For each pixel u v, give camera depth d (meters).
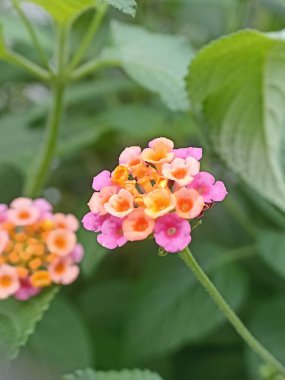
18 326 0.28
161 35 0.40
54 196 0.46
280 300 0.38
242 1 0.43
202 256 0.39
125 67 0.36
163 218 0.23
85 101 0.48
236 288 0.38
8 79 0.46
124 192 0.23
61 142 0.39
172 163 0.24
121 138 0.45
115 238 0.23
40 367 0.33
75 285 0.43
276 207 0.35
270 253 0.37
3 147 0.39
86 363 0.34
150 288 0.38
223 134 0.35
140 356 0.37
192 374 0.39
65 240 0.29
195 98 0.35
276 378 0.29
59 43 0.36
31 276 0.29
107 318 0.40
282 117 0.35
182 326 0.37
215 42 0.32
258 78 0.34
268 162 0.35
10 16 0.43
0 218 0.29
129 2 0.27
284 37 0.32
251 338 0.27
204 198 0.23
